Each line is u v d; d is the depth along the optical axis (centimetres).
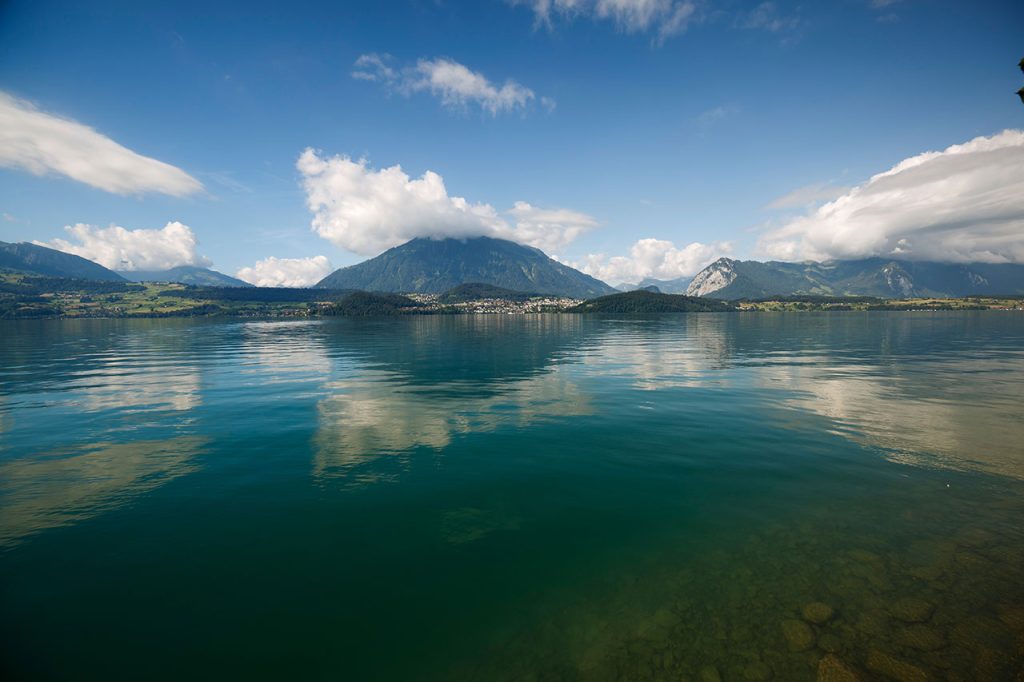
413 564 1091
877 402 2703
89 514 1355
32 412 2627
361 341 8250
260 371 4338
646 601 948
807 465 1670
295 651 828
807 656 795
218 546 1176
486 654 822
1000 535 1159
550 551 1137
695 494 1445
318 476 1641
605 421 2347
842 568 1036
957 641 817
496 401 2869
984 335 8281
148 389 3362
